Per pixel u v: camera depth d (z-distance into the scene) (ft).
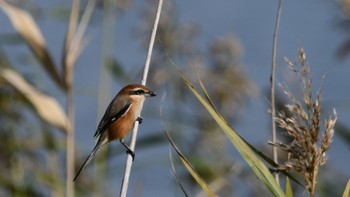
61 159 41.86
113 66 38.99
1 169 39.22
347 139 32.91
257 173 24.26
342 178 35.78
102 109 38.04
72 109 34.88
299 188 36.47
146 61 31.50
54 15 41.14
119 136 37.70
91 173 41.88
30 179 38.19
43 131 38.52
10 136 40.14
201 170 40.45
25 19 34.60
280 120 23.24
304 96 23.11
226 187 40.47
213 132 41.78
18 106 40.86
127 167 30.22
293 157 23.24
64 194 39.29
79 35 34.60
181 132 41.16
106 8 39.09
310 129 22.97
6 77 34.83
